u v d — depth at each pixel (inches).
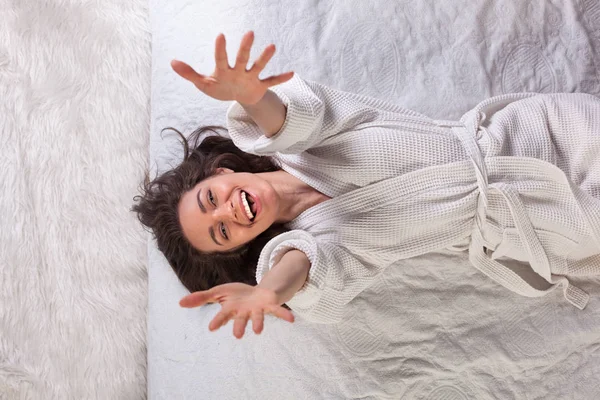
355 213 43.6
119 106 55.2
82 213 52.6
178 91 53.3
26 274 50.9
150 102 55.6
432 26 53.4
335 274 40.7
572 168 45.2
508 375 47.0
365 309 47.4
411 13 53.6
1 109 54.0
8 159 52.9
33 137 53.7
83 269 51.6
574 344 47.3
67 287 51.0
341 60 52.5
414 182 43.2
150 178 52.8
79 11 56.7
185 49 53.9
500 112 47.1
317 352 46.3
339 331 46.8
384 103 46.5
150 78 56.7
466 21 53.4
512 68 52.6
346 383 45.8
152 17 56.6
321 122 41.3
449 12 53.7
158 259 50.8
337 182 44.1
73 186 52.9
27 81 54.9
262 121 38.1
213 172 46.6
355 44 52.9
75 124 54.2
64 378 49.6
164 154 52.4
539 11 53.6
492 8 53.7
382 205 43.3
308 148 44.0
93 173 53.5
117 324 51.1
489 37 53.2
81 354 50.1
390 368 46.5
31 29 55.9
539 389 46.8
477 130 45.5
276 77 32.6
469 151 43.8
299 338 46.5
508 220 44.1
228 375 46.4
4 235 51.4
